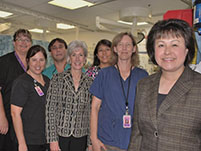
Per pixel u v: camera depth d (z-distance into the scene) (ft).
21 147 5.04
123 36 5.31
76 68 5.32
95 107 5.28
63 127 5.08
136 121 3.84
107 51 7.78
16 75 6.54
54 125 5.08
